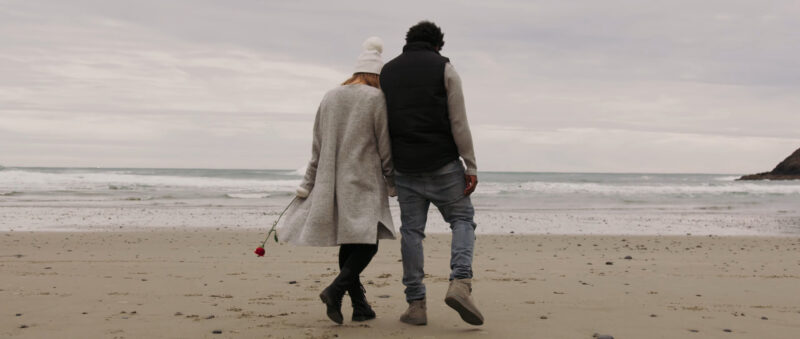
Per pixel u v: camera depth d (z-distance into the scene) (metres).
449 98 3.16
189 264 6.69
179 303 4.18
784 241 10.72
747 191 32.12
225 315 3.74
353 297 3.53
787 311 4.12
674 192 31.48
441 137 3.22
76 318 3.60
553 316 3.80
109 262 6.81
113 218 14.23
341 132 3.24
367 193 3.20
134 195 24.17
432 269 6.38
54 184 29.80
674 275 6.09
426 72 3.17
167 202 20.69
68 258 7.16
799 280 5.75
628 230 13.05
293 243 3.19
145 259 7.14
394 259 7.19
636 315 3.89
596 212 18.66
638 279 5.74
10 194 23.39
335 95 3.27
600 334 3.27
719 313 4.02
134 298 4.38
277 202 21.14
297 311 3.90
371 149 3.25
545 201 24.53
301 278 5.61
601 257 7.89
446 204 3.29
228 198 23.53
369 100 3.23
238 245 8.92
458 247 3.22
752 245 9.92
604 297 4.62
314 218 3.17
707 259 7.72
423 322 3.43
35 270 6.04
